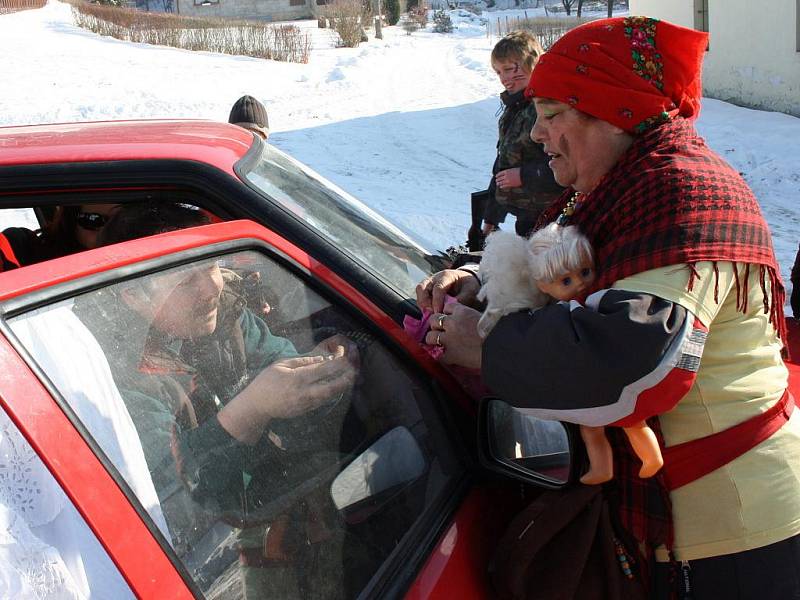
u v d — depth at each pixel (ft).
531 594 4.86
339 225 6.30
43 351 3.26
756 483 4.86
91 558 3.10
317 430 4.42
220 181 5.63
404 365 5.24
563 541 4.89
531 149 13.43
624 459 4.97
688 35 4.97
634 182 4.85
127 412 3.49
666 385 4.37
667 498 4.89
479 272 5.35
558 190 13.26
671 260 4.51
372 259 6.03
